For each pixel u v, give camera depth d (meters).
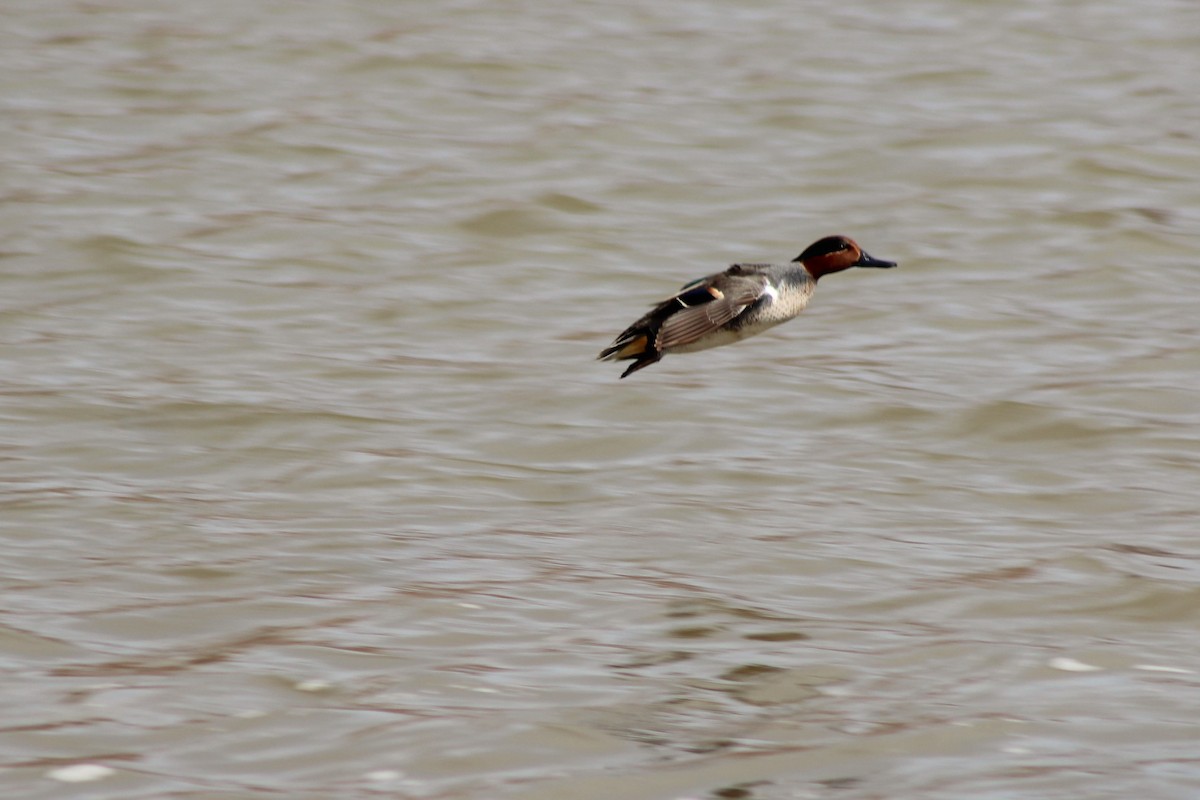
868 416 15.46
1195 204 22.69
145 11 31.48
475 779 8.73
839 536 12.55
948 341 17.78
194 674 10.01
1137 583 11.55
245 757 8.97
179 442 14.66
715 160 24.33
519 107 26.66
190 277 19.36
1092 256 20.56
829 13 32.41
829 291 19.53
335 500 13.37
